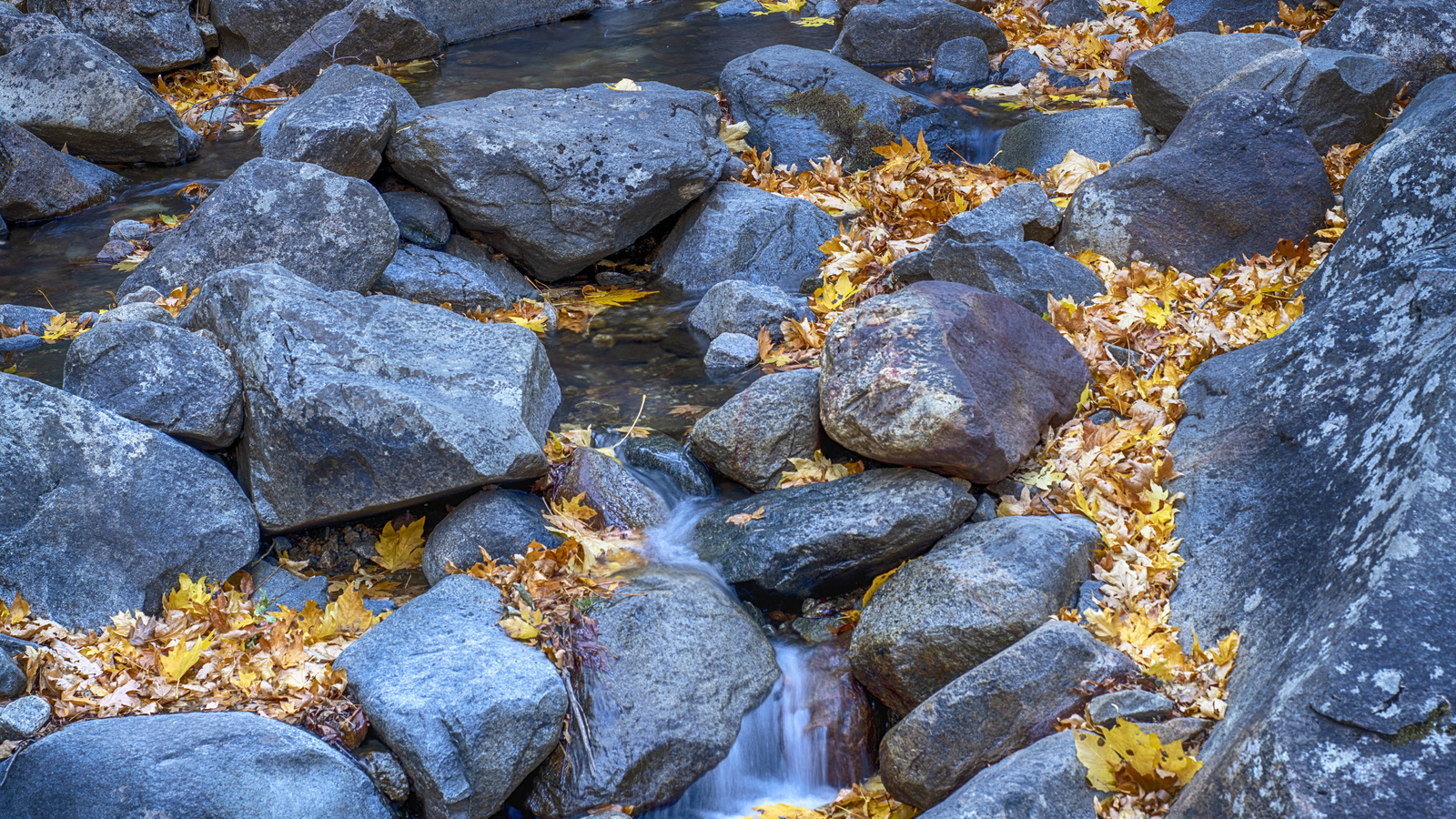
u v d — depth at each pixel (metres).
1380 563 3.04
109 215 7.26
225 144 8.54
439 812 3.40
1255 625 3.54
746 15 10.89
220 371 4.43
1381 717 2.74
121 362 4.36
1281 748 2.80
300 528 4.50
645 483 4.70
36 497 4.04
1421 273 3.96
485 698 3.46
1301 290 5.12
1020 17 9.62
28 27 8.48
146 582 4.09
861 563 4.18
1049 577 3.80
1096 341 5.05
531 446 4.41
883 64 9.10
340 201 5.58
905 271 5.84
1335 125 6.32
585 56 9.61
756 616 4.30
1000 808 3.03
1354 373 3.97
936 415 4.06
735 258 6.42
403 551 4.50
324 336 4.49
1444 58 6.88
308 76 9.19
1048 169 6.77
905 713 3.91
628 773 3.65
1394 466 3.38
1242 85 6.24
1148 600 3.89
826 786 3.99
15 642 3.69
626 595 4.05
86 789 3.18
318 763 3.36
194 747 3.27
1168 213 5.64
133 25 9.35
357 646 3.79
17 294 6.13
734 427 4.67
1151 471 4.27
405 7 9.37
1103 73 8.31
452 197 6.21
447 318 4.93
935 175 7.02
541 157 6.14
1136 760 3.14
